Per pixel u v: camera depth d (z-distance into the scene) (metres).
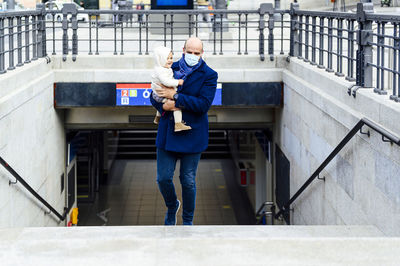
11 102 9.14
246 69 12.95
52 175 12.88
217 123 14.61
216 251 4.68
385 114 6.67
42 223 11.86
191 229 6.52
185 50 6.50
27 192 10.45
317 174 9.47
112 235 6.27
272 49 13.04
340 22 9.28
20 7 31.31
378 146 6.87
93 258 4.55
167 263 4.45
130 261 4.49
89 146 21.12
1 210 8.70
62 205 14.19
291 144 12.24
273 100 12.98
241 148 23.64
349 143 8.11
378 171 6.91
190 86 6.43
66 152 14.59
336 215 8.86
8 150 9.12
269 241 4.86
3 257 4.57
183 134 6.55
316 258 4.55
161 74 6.23
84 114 14.12
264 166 18.95
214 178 24.97
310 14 11.05
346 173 8.30
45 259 4.54
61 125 13.88
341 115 8.27
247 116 14.41
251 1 39.28
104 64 12.85
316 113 9.93
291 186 12.41
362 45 7.85
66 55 12.88
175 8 20.94
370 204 7.25
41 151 11.67
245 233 6.55
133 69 12.86
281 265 4.43
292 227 6.98
